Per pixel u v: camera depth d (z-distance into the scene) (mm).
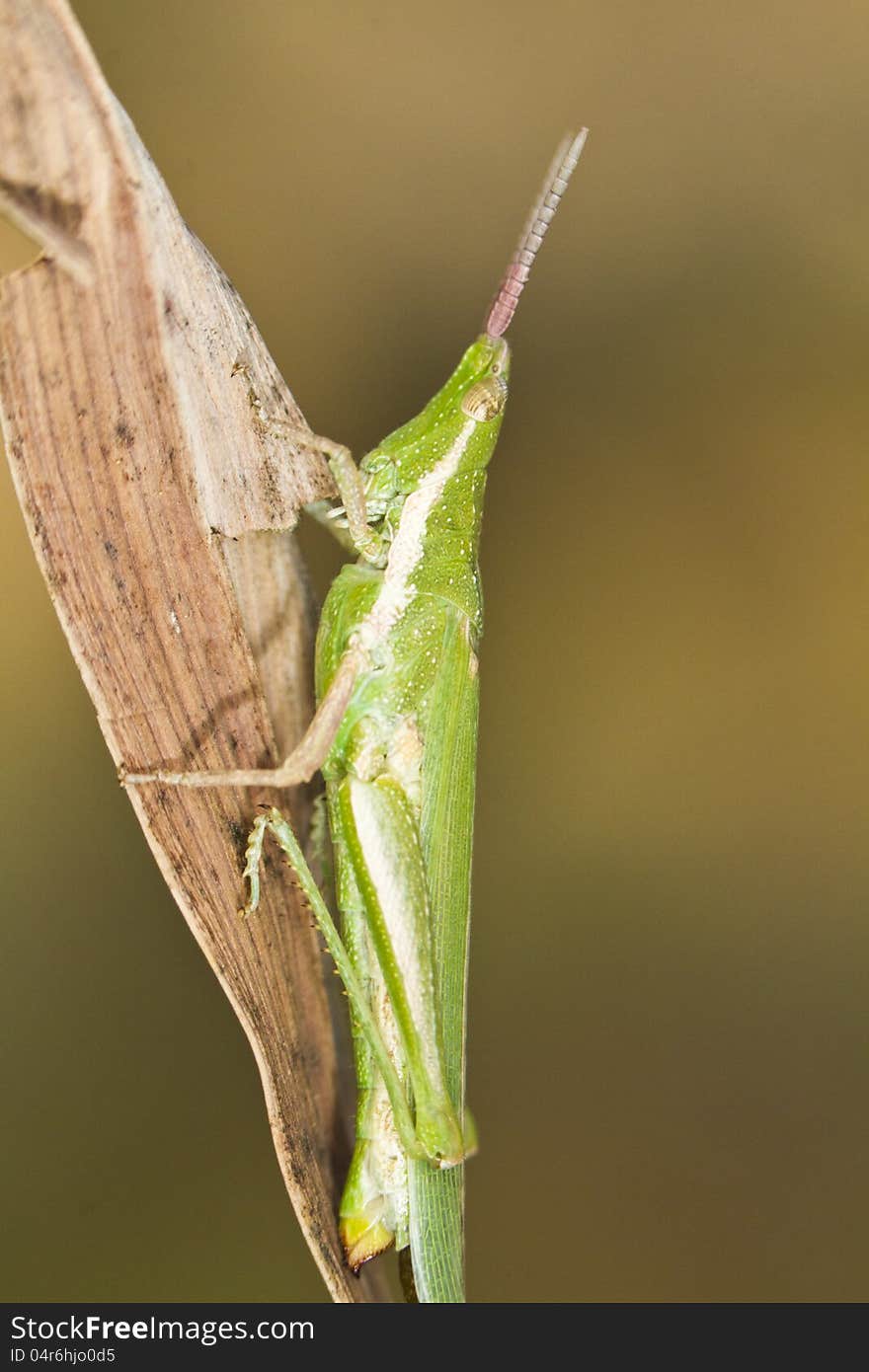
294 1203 151
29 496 145
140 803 147
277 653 156
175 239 146
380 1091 155
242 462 149
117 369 146
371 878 156
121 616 146
